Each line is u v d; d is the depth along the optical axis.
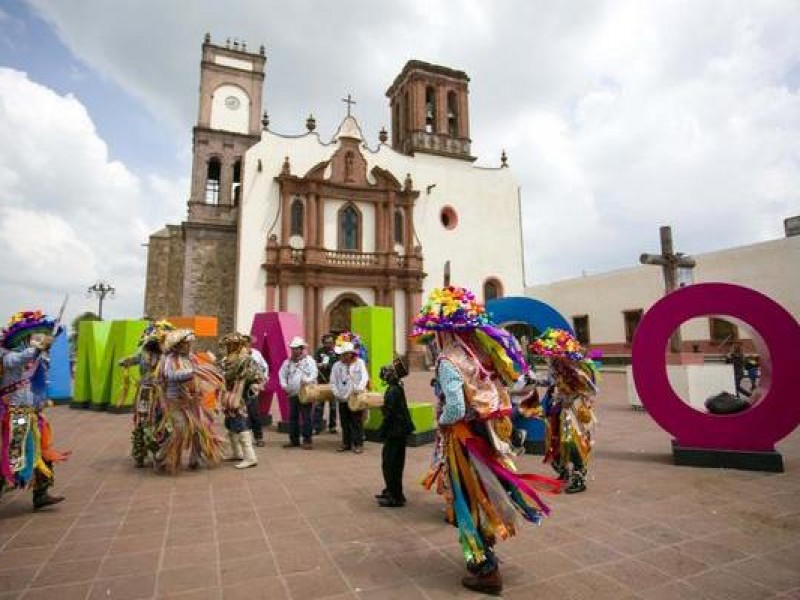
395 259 26.39
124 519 4.40
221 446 6.67
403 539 3.86
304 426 7.98
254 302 23.72
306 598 2.91
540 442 7.14
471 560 2.95
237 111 28.38
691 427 6.24
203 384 6.43
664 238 12.78
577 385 5.24
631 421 9.84
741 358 14.40
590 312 30.31
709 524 4.09
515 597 2.90
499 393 3.26
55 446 8.01
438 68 31.12
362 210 26.66
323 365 9.62
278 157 25.39
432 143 30.08
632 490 5.11
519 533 3.94
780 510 4.42
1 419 4.29
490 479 3.01
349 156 26.70
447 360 3.16
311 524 4.23
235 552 3.62
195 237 25.47
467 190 29.80
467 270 28.75
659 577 3.14
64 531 4.10
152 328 6.61
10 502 4.94
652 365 6.47
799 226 23.55
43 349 4.52
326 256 24.95
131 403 12.31
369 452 7.54
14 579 3.20
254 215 24.44
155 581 3.16
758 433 5.96
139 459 6.45
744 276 22.44
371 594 2.96
